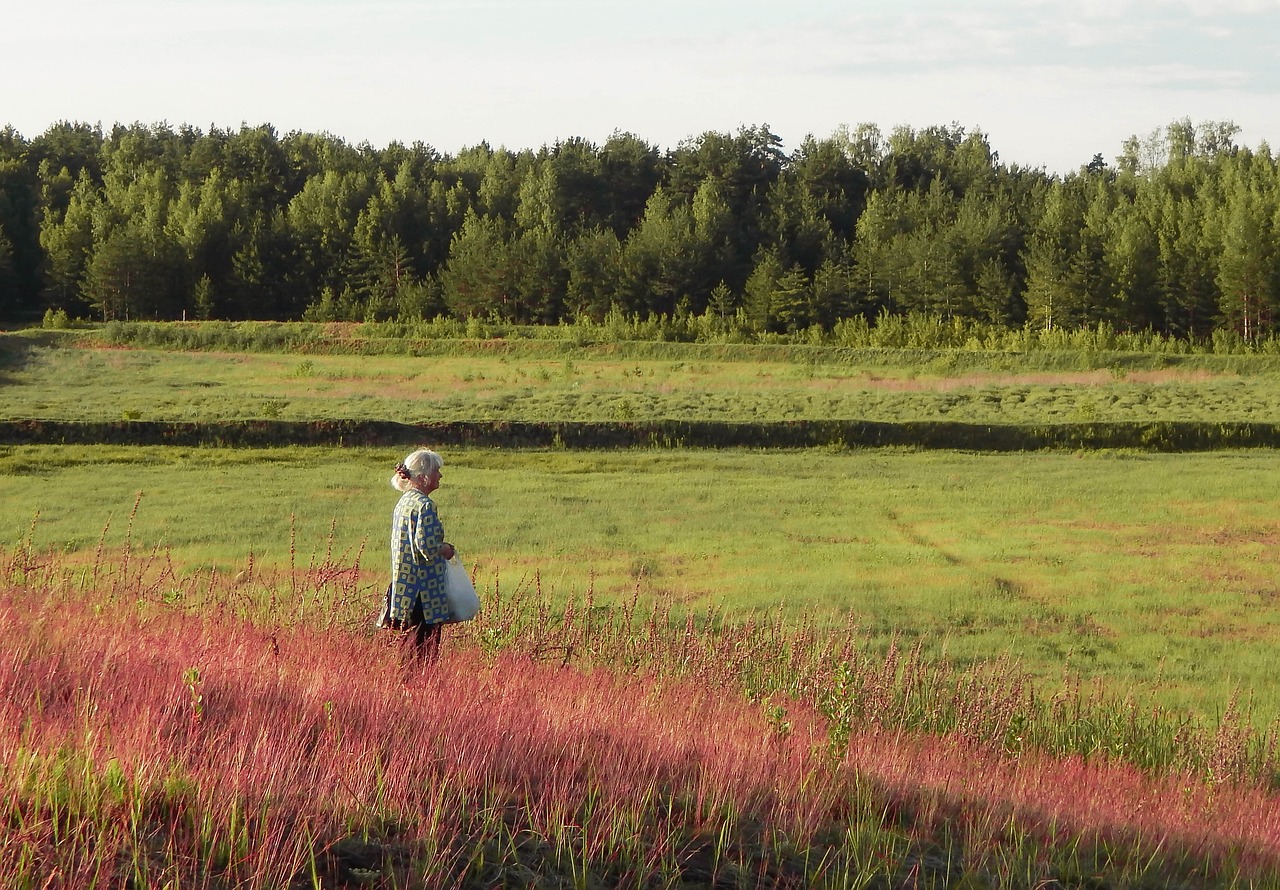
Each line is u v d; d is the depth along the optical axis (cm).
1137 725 1085
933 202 13088
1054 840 540
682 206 13200
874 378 6688
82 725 449
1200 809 727
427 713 557
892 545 2575
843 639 1311
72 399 5497
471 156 17888
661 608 1673
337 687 588
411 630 765
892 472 3750
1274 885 556
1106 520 2936
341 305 10969
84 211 12319
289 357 7975
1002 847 518
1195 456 4153
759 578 2141
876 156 16575
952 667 1462
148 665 583
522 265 10956
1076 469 3803
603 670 867
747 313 10581
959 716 977
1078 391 5709
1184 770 916
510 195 14525
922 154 16812
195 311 11288
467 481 3494
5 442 3959
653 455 4100
